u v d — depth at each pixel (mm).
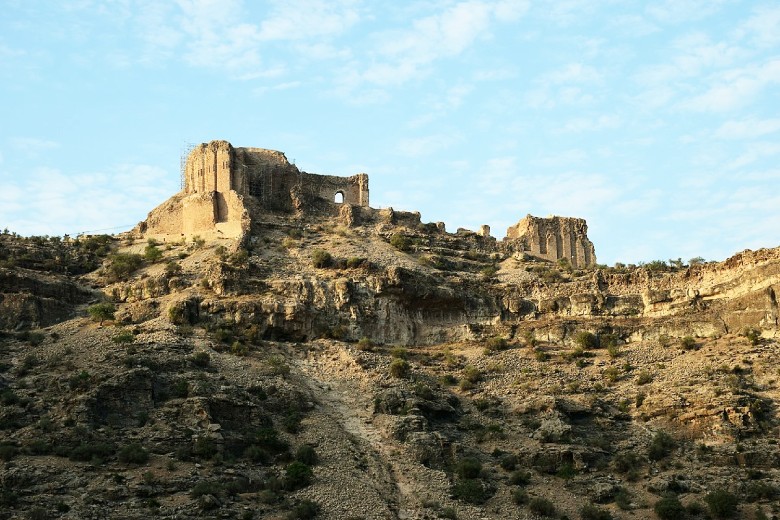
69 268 168250
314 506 106188
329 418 126688
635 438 126000
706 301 154000
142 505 101125
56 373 125062
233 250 168125
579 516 110500
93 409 116000
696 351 144125
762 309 146125
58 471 104625
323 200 191875
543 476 118688
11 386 122500
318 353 145250
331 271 163250
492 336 157125
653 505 112062
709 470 118188
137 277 163750
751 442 122188
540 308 162875
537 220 199875
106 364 126750
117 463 108250
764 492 112188
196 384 123375
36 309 147750
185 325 145375
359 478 113875
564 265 188125
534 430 127500
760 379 132625
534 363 146375
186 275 159250
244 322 148125
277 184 189750
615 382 138750
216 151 182875
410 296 159625
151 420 116812
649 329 152625
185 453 111438
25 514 96562
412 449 120438
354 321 154750
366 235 184125
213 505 102250
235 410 121000
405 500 111625
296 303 152250
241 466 112125
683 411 127750
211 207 178750
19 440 110125
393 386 134750
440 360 148875
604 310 160375
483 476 117250
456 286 165625
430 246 185875
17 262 164125
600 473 119188
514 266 183500
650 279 163750
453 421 130125
